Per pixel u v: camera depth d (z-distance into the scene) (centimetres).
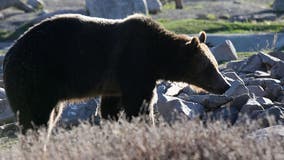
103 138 1384
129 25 1909
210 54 1998
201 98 2212
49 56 1833
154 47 1920
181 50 1942
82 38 1873
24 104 1828
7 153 1459
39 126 1823
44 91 1828
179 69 1964
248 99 2155
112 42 1894
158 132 1369
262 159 1295
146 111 1908
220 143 1316
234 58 3253
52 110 1858
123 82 1897
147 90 1912
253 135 1495
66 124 2211
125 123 1446
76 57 1867
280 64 2544
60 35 1856
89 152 1312
